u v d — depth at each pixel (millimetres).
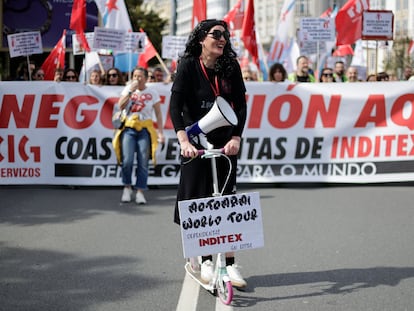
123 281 4891
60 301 4426
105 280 4918
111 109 9461
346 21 11688
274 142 9508
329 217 7207
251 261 5441
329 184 9703
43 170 9461
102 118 9461
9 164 9438
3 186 9617
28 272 5125
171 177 9562
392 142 9562
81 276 5020
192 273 4883
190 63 4562
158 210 7727
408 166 9578
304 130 9523
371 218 7152
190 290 4676
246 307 4309
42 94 9406
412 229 6617
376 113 9539
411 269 5191
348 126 9531
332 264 5340
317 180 9508
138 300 4457
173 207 7926
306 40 11547
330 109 9516
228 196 4324
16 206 7957
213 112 4203
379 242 6078
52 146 9445
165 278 4973
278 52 15008
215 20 4508
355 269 5188
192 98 4594
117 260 5480
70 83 9422
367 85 9500
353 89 9500
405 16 52312
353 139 9539
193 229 4258
